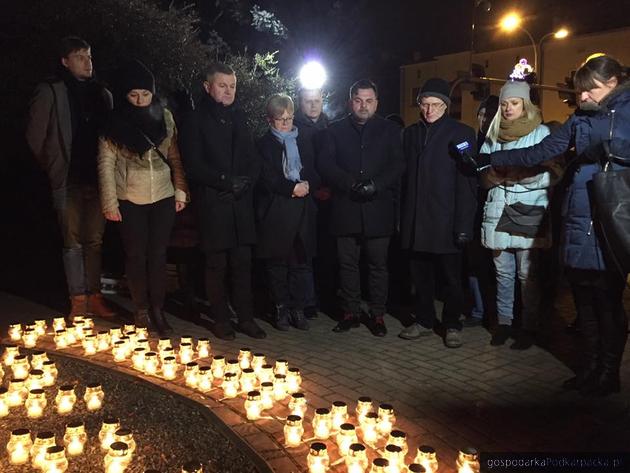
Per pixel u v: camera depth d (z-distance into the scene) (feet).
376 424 11.85
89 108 19.40
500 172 17.28
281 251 19.26
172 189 18.72
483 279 20.06
